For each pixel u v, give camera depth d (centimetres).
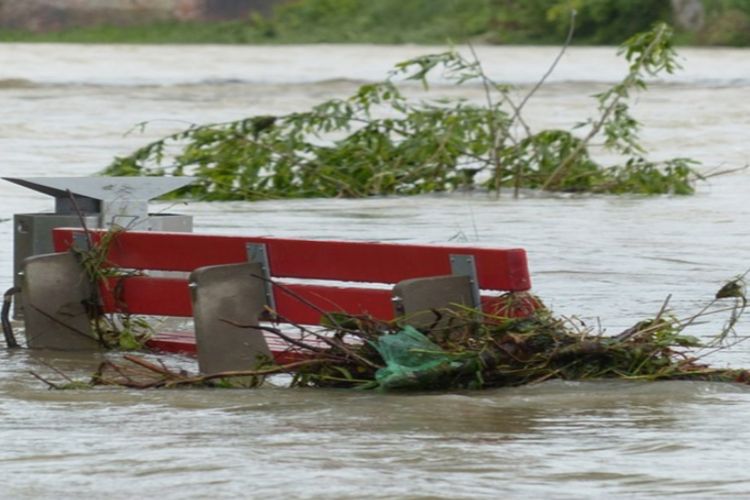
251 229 4528
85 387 2198
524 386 2178
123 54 17375
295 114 5725
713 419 1958
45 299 2561
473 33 19412
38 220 2752
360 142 5794
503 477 1680
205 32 19950
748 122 9375
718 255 3931
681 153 7606
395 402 2069
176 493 1622
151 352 2561
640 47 5700
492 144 5809
